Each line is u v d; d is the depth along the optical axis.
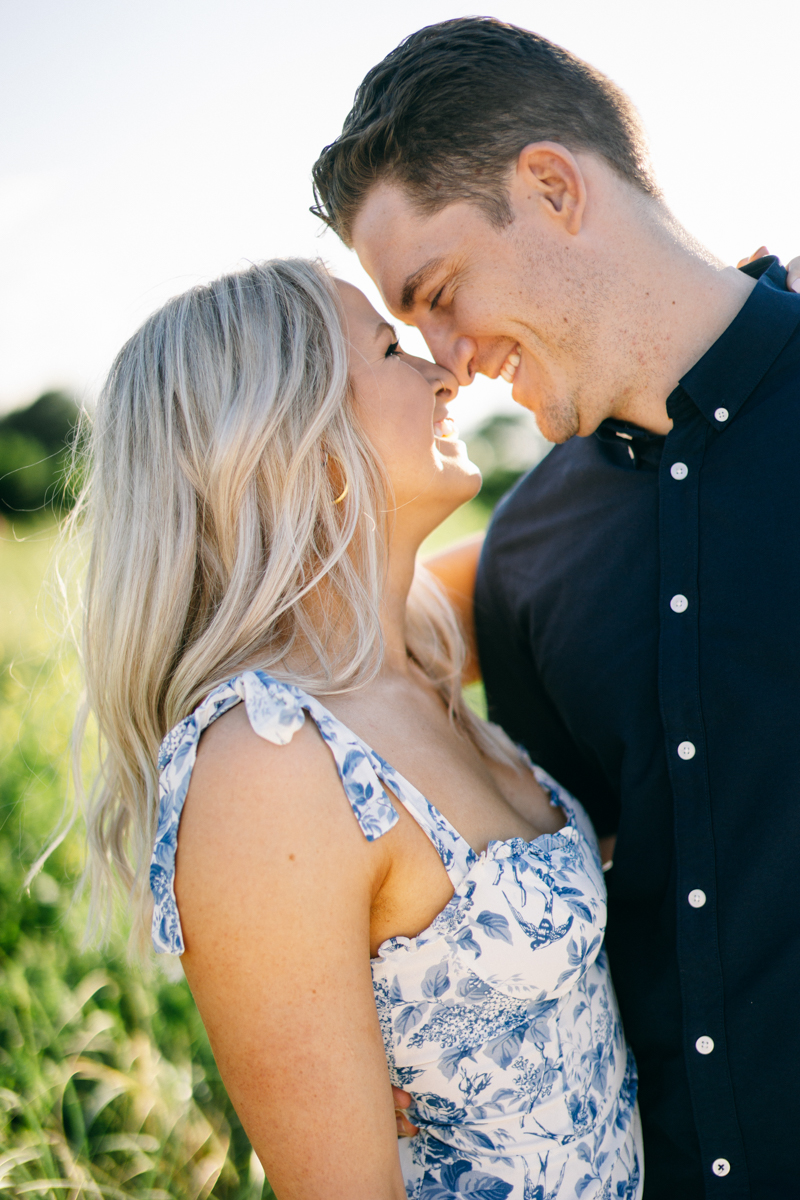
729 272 1.49
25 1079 1.85
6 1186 1.63
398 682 1.51
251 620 1.31
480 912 1.18
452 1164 1.22
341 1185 1.00
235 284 1.43
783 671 1.33
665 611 1.42
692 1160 1.40
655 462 1.55
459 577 2.09
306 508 1.35
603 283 1.44
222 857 1.04
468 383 1.61
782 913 1.31
